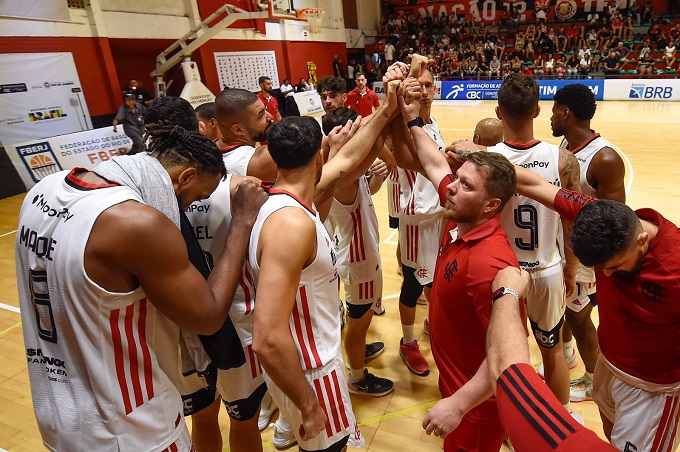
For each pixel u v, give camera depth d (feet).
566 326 8.48
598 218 4.09
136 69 33.94
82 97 28.09
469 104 48.60
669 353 4.55
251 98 6.40
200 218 5.40
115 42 29.91
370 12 67.77
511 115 6.38
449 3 66.33
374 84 58.39
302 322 4.74
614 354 5.02
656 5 57.82
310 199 4.75
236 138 6.50
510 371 2.64
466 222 4.79
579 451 2.08
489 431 4.98
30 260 3.78
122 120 26.61
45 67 25.91
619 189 7.22
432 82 8.25
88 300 3.51
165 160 4.09
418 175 8.46
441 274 5.01
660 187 19.08
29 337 4.00
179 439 4.29
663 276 4.23
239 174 6.00
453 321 4.85
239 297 5.52
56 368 3.85
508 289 3.78
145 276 3.58
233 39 39.83
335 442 5.19
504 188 4.62
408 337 9.26
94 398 3.75
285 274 4.06
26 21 24.76
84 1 27.73
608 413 5.56
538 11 61.93
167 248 3.57
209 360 5.02
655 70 49.11
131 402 3.84
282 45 46.78
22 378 9.66
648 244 4.31
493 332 3.22
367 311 8.07
